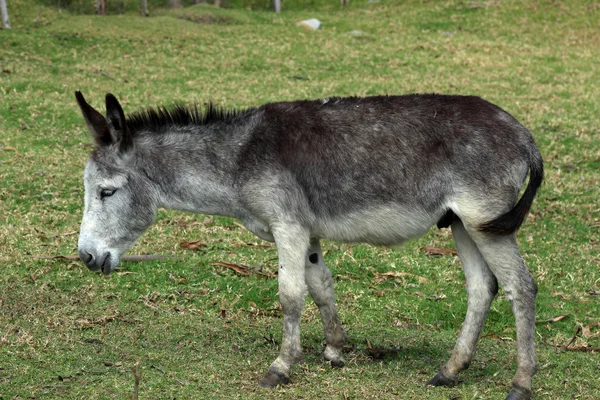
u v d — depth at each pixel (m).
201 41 20.22
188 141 5.20
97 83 15.90
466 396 4.86
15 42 18.62
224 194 5.14
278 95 15.33
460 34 21.92
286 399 4.75
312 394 4.83
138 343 5.73
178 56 18.67
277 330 6.17
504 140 4.90
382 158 4.96
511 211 4.73
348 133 5.02
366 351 5.83
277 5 25.55
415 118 5.01
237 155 5.09
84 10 24.16
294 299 5.01
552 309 6.91
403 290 7.30
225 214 5.28
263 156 5.04
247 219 5.22
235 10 24.67
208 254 7.94
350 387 4.96
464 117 4.96
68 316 6.20
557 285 7.44
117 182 5.13
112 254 5.22
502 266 4.85
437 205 4.94
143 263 7.61
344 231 5.11
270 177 4.99
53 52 18.23
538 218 9.22
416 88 16.06
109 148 5.11
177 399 4.69
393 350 5.82
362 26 23.19
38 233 8.30
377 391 4.91
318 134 5.03
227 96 15.12
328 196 5.02
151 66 17.66
